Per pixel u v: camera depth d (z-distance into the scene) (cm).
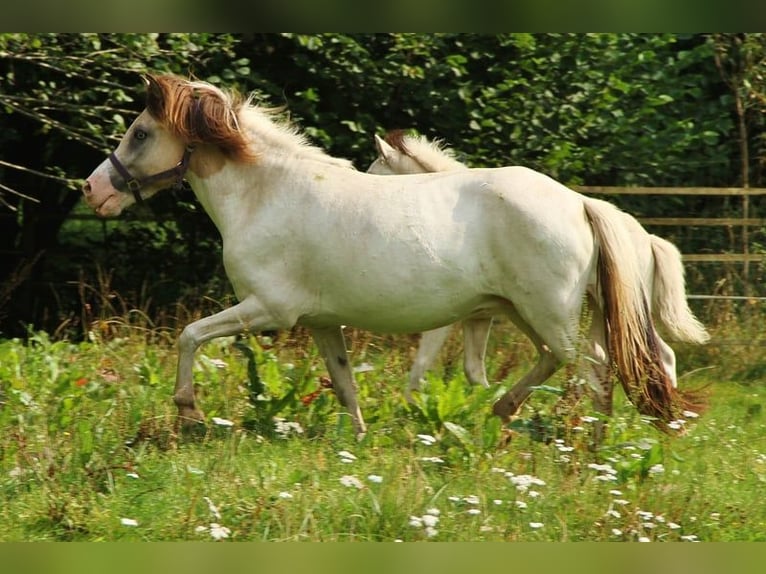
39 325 2042
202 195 1109
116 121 1617
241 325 1073
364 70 1811
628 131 1911
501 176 1041
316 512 855
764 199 1998
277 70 1864
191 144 1091
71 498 863
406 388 1254
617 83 1864
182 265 2064
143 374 1261
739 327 1664
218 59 1772
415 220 1034
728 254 1770
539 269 1020
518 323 1090
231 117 1083
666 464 1007
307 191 1060
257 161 1083
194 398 1085
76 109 1595
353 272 1040
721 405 1346
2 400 1143
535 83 1873
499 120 1850
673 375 1111
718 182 2100
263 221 1063
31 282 2027
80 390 1165
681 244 1886
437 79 1847
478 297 1052
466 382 1252
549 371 1096
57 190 2094
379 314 1055
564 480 924
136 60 1589
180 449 1017
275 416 1113
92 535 839
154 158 1100
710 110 2073
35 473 922
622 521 857
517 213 1020
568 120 1867
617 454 992
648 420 1052
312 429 1097
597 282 1052
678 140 1931
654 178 2008
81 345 1414
